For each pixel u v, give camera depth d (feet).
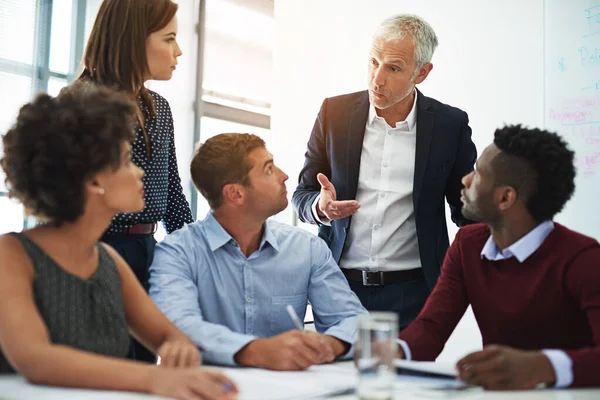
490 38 11.03
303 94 13.46
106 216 4.01
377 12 12.41
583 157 9.98
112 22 5.67
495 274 4.69
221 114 16.79
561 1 10.25
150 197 5.86
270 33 18.49
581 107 10.04
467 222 6.94
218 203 5.32
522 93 10.68
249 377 3.98
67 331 3.90
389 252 6.77
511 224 4.50
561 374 3.58
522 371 3.53
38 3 13.37
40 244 3.93
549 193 4.36
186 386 3.21
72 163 3.73
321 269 5.64
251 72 18.11
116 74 5.65
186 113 15.79
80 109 3.80
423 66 6.88
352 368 4.44
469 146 6.97
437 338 4.90
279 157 13.78
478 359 3.61
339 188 6.97
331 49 13.06
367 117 7.01
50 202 3.79
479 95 11.14
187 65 15.81
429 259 6.67
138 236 5.79
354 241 6.90
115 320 4.18
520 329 4.51
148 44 5.75
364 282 6.79
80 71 5.94
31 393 3.35
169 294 5.03
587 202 9.91
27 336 3.53
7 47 12.94
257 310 5.35
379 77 6.56
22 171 3.77
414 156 6.87
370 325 3.04
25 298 3.67
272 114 13.93
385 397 3.00
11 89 12.98
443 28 11.55
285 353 4.30
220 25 17.07
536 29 10.53
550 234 4.48
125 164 3.99
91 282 4.06
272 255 5.47
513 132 4.45
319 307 5.57
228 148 5.24
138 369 3.41
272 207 5.26
